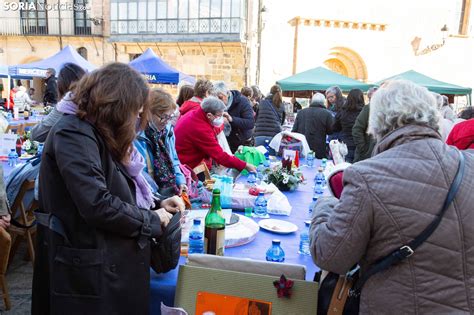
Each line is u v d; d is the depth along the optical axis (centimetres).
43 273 151
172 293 162
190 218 221
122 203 140
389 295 119
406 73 1027
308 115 595
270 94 658
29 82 1939
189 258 159
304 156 518
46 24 1998
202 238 193
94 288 137
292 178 336
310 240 136
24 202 336
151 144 273
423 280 115
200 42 1728
